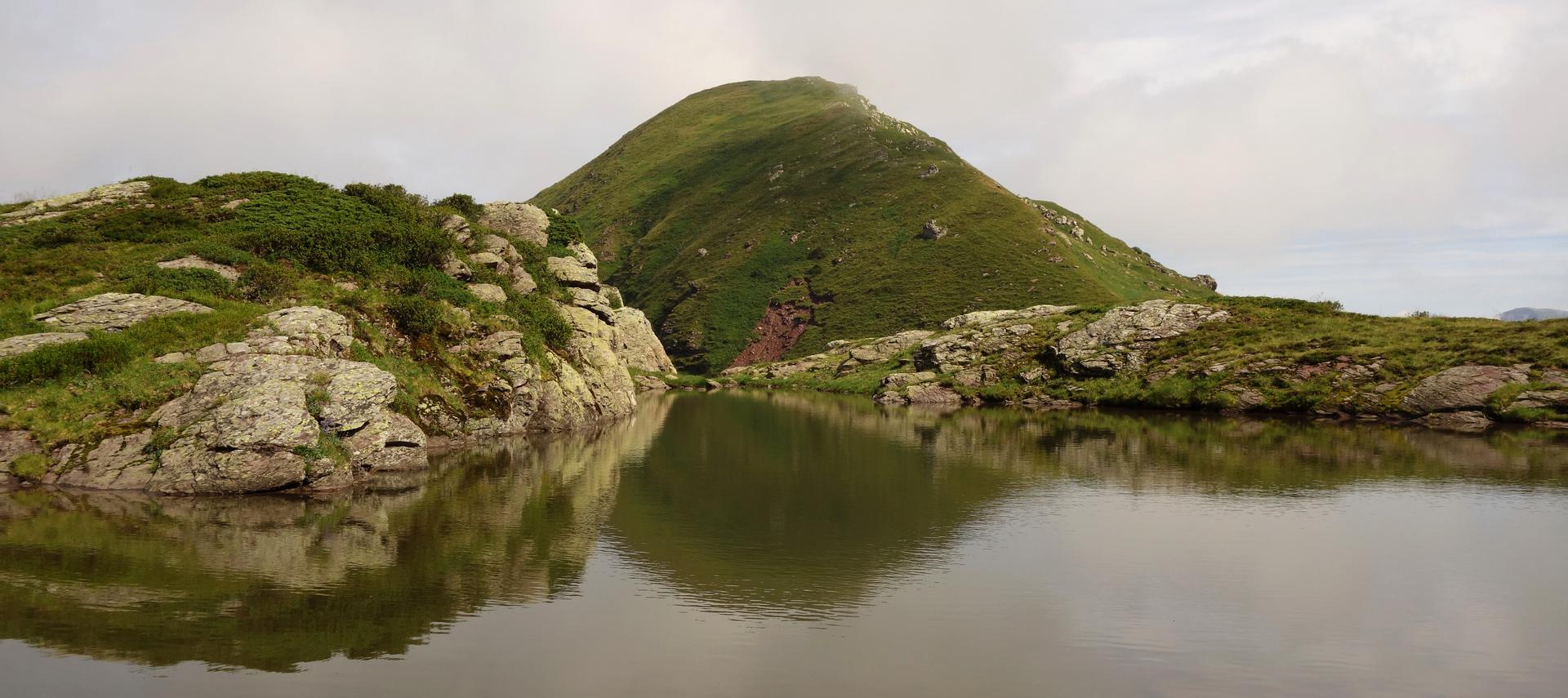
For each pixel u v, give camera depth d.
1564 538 21.81
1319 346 61.47
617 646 13.91
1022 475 32.66
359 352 34.34
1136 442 43.44
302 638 13.87
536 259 59.56
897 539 21.75
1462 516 24.55
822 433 49.22
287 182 52.50
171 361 28.41
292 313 32.28
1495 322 60.50
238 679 12.19
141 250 38.81
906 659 13.55
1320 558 19.95
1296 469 33.59
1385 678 13.05
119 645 13.32
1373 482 30.31
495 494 26.78
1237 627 15.23
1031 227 170.62
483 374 40.75
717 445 42.31
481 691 11.98
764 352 159.50
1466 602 16.69
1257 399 58.62
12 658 12.68
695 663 13.23
